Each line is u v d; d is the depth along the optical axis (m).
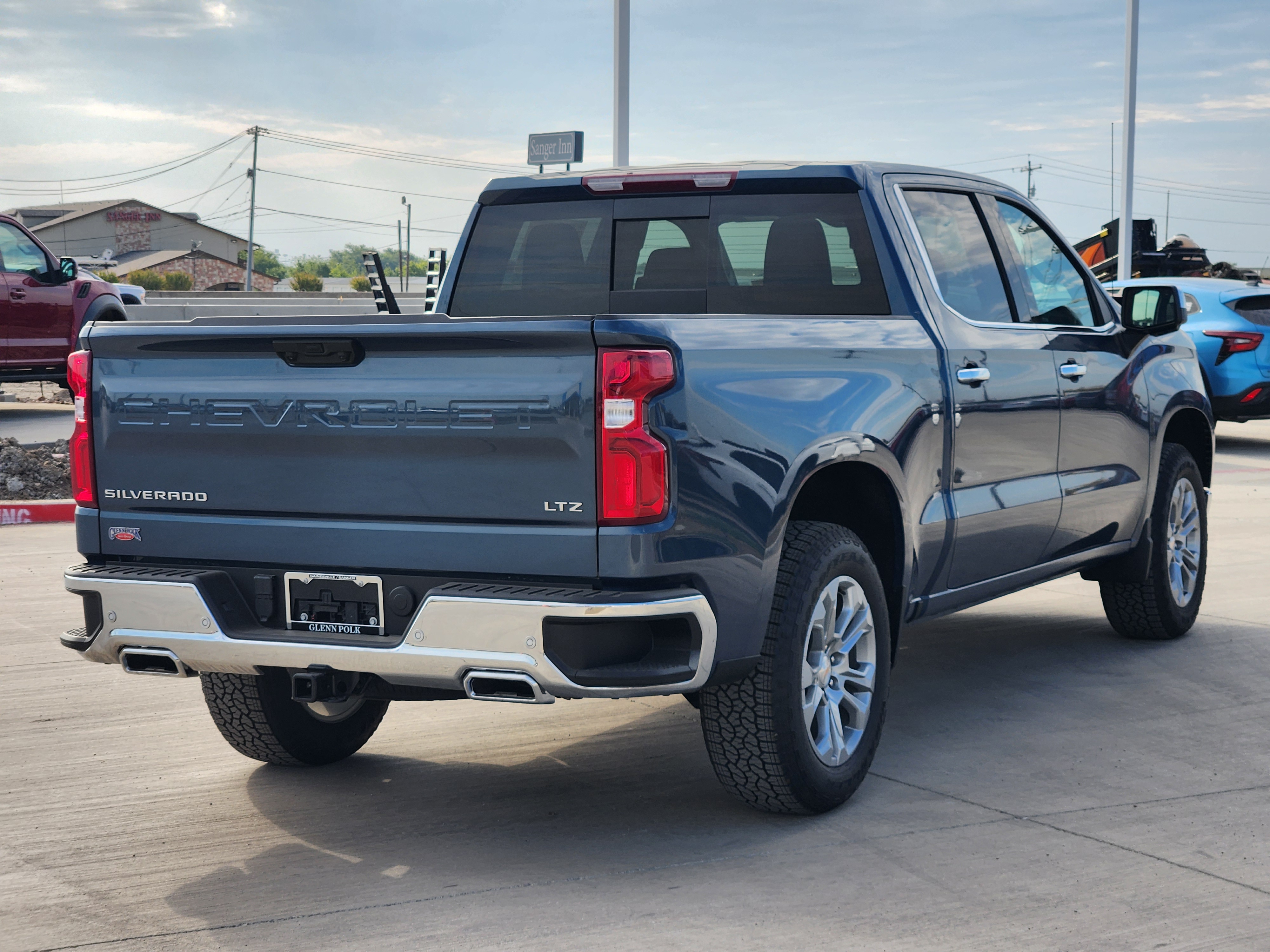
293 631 3.84
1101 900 3.54
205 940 3.35
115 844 4.05
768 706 3.93
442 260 12.22
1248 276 21.91
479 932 3.38
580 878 3.73
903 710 5.47
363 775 4.71
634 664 3.55
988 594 5.23
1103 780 4.55
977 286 5.22
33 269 15.41
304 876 3.77
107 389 4.03
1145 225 22.64
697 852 3.92
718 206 5.13
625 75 13.38
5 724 5.33
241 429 3.83
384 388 3.64
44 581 8.20
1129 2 21.78
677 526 3.52
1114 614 6.59
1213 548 9.45
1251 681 5.89
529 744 5.05
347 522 3.73
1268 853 3.88
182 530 3.95
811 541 4.08
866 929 3.37
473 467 3.56
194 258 110.88
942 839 4.00
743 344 3.83
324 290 114.00
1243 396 14.77
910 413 4.46
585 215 5.40
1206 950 3.23
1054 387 5.44
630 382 3.44
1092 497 5.76
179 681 6.01
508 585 3.54
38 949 3.31
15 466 11.62
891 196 4.90
